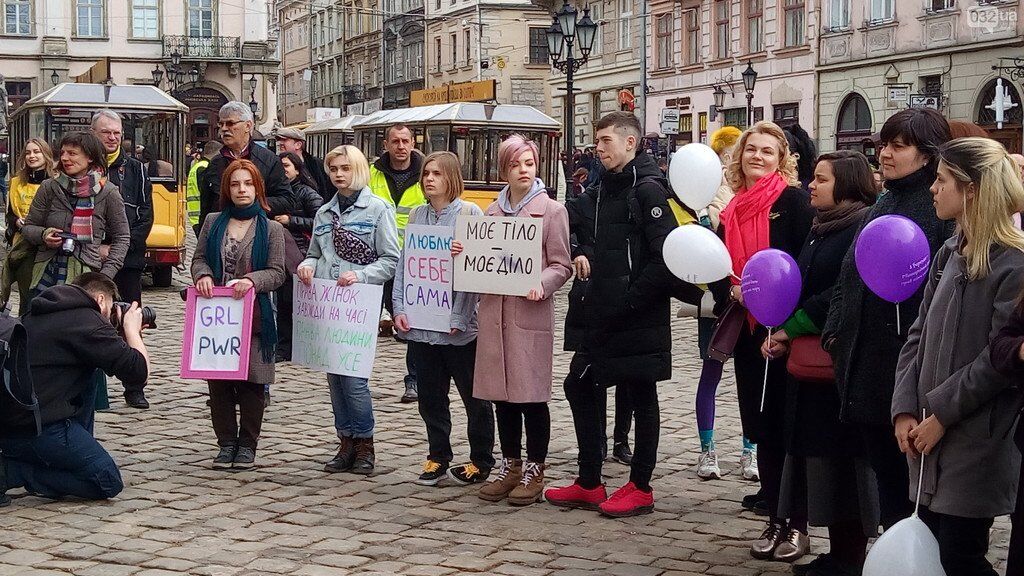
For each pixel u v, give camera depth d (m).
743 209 6.37
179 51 57.88
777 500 6.16
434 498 7.23
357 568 5.90
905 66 34.59
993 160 4.40
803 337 5.64
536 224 6.88
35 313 6.99
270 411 9.67
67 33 57.28
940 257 4.70
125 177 9.98
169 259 18.28
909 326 5.08
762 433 6.16
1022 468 4.29
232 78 59.47
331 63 91.25
